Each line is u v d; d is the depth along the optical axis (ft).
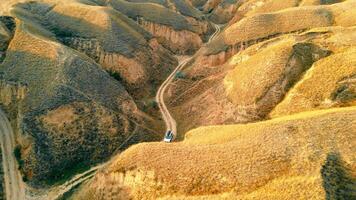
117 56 342.64
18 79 288.71
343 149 159.94
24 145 255.91
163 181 174.09
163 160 180.04
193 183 167.94
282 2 446.60
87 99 279.49
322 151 159.53
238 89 272.10
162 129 296.92
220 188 162.71
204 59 344.28
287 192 147.43
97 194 194.59
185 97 326.65
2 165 250.78
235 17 498.28
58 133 261.65
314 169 151.74
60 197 232.73
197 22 491.72
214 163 169.99
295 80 256.52
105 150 268.21
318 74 245.24
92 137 268.82
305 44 268.62
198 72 341.62
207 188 164.86
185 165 174.19
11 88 287.89
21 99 282.97
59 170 250.78
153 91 347.97
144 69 356.79
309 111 222.07
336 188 145.69
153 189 175.52
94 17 372.38
